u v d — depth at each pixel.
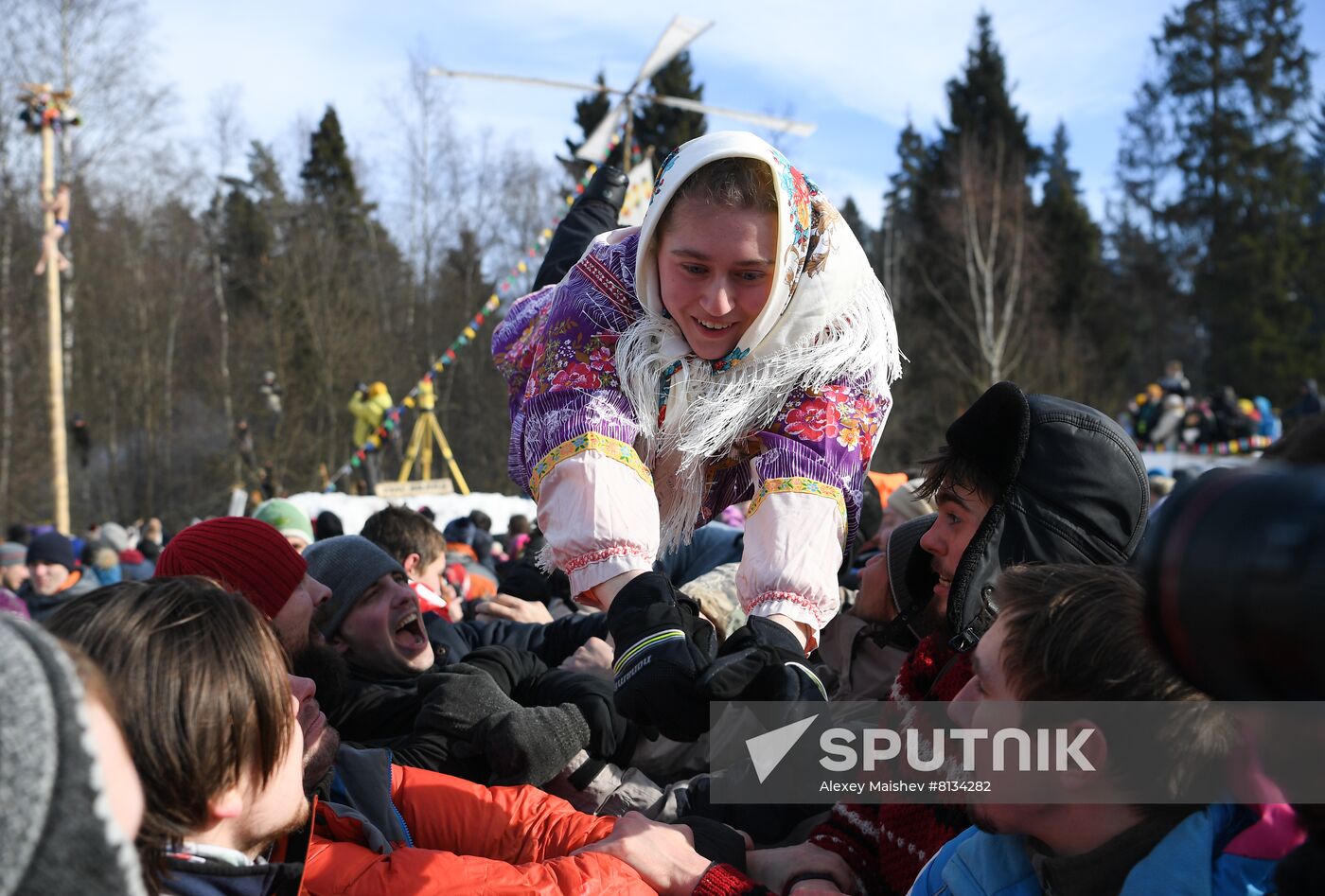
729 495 1.90
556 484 1.66
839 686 2.30
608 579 1.58
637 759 2.37
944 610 1.90
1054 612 1.18
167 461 29.12
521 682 2.38
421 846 1.83
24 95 15.59
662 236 1.66
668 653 1.41
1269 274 33.12
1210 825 1.16
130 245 28.64
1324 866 0.82
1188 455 16.16
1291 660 0.54
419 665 2.41
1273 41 34.75
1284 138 34.88
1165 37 35.72
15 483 22.34
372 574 2.41
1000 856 1.33
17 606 3.29
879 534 3.30
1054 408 1.70
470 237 30.14
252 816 1.31
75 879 0.63
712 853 1.79
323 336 27.52
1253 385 32.09
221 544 2.03
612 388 1.71
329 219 30.80
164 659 1.18
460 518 6.66
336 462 26.56
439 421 29.05
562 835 1.81
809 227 1.67
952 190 31.06
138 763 1.15
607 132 5.60
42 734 0.63
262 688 1.26
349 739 2.23
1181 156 35.03
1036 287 29.09
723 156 1.60
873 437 1.77
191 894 1.24
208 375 29.06
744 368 1.71
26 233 23.31
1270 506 0.56
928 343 29.42
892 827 1.70
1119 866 1.18
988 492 1.70
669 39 5.57
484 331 29.31
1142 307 36.56
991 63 33.41
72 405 25.48
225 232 35.88
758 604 1.63
